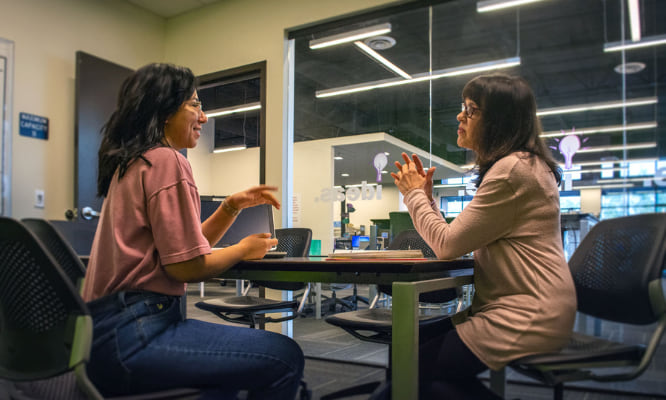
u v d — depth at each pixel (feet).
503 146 4.14
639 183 13.00
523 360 3.52
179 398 2.87
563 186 13.50
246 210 6.42
